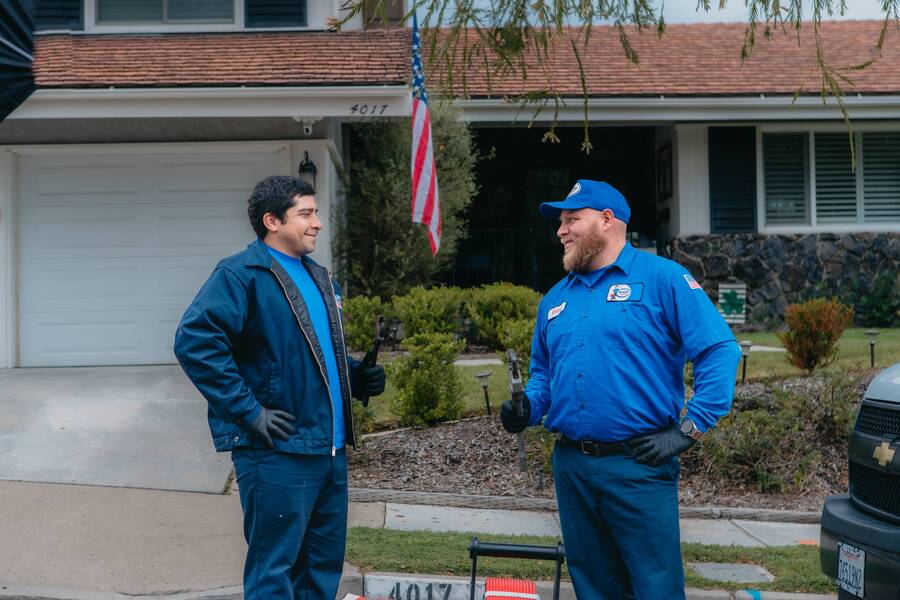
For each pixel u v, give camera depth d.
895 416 4.11
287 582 3.70
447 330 12.20
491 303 12.54
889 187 15.79
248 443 3.70
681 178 15.63
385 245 13.59
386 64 11.44
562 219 3.92
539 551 3.81
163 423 8.55
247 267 3.75
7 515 6.09
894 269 15.61
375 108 10.88
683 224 15.66
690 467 7.59
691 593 4.93
